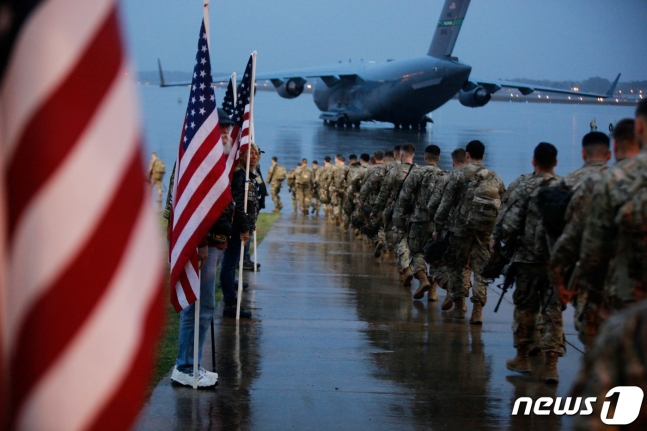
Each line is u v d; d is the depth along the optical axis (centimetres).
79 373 170
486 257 842
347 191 1741
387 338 782
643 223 371
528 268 638
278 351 718
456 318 883
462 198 845
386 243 1269
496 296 1059
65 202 168
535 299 647
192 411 544
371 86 6806
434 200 893
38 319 168
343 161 1961
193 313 603
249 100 816
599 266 403
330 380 630
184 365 604
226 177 563
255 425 520
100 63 171
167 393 584
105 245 172
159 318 184
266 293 1014
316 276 1167
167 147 4553
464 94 6425
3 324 163
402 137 6216
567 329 853
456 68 6253
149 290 181
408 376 648
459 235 850
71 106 168
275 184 2553
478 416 550
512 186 648
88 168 169
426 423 533
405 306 952
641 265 378
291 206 2839
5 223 166
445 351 736
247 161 802
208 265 609
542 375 659
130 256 175
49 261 167
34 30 166
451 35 6438
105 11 172
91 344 171
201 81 566
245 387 604
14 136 166
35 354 168
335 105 7344
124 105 174
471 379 643
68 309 169
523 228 636
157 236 192
